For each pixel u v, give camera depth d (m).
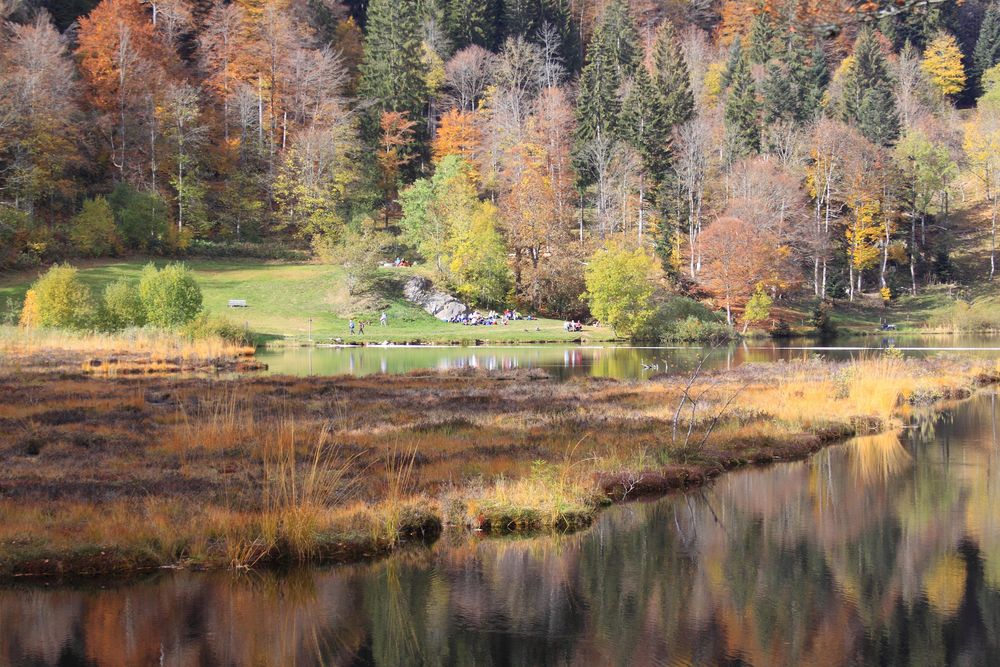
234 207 93.50
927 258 97.62
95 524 11.66
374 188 103.81
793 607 10.33
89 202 78.56
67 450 16.62
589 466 16.72
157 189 88.12
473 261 80.81
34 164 78.25
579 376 37.19
